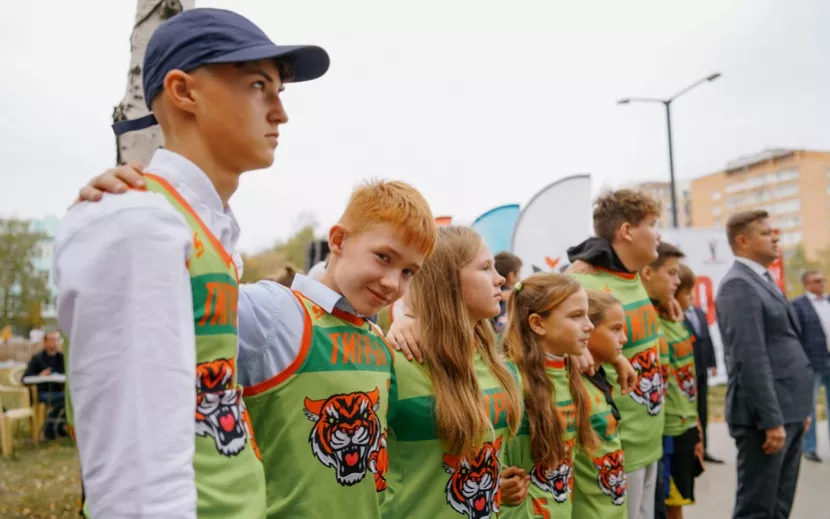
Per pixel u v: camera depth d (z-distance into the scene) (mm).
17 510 5492
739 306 4035
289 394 1675
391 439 2105
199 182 1324
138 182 1174
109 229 1090
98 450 1043
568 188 6133
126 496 1017
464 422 2066
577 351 2787
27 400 8930
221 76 1340
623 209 3605
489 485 2188
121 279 1074
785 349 4121
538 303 2787
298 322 1726
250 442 1331
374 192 1878
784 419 4074
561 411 2748
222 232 1354
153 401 1050
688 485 4293
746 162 86125
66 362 1146
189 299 1167
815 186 82000
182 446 1070
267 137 1397
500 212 6379
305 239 39688
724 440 8328
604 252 3572
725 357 4168
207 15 1347
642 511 3588
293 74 1547
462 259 2238
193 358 1141
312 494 1639
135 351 1056
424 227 1841
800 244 71312
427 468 2078
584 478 2969
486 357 2418
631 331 3510
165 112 1372
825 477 6520
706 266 11398
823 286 7785
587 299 2949
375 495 1758
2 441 8195
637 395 3482
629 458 3416
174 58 1331
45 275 51812
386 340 2131
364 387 1776
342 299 1839
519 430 2656
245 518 1222
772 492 3943
